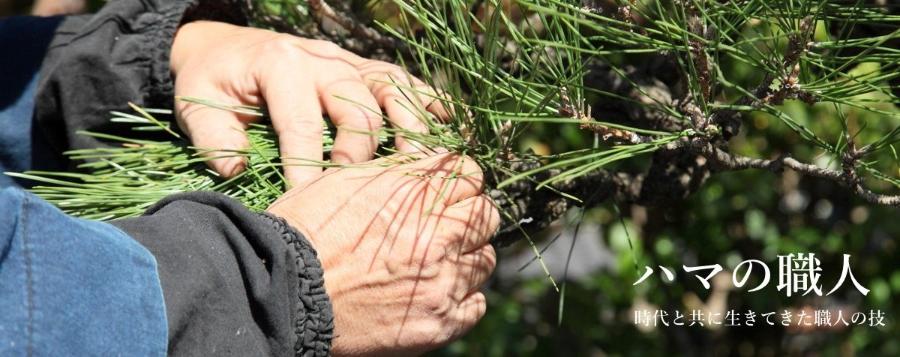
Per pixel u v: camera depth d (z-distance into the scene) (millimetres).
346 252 873
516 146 993
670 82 1062
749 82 1317
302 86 932
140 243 817
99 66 1021
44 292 762
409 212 882
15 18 1097
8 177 1072
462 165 898
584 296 1986
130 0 1048
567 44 867
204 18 1064
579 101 881
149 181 960
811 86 850
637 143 875
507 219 969
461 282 899
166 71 1014
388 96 936
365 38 1030
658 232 1787
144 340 781
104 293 777
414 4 907
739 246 1771
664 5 910
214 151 922
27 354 751
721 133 919
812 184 1754
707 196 1713
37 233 768
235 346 817
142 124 1020
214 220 844
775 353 1981
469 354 1914
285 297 830
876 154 1413
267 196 935
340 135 920
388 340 889
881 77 852
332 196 884
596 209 1804
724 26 892
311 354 839
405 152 924
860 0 842
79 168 1035
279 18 1081
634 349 1946
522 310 2014
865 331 1846
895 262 1759
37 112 1052
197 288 812
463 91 1022
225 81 956
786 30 836
